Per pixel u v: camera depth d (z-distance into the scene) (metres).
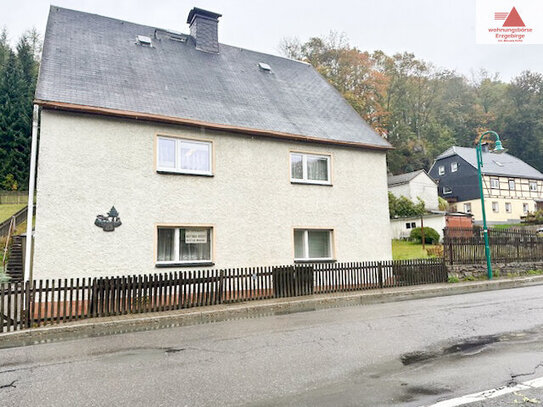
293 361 5.39
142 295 9.78
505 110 66.12
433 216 29.89
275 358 5.55
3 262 15.52
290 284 11.95
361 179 15.52
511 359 5.19
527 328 6.93
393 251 23.84
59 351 6.46
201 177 12.46
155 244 11.49
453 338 6.34
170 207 11.86
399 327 7.29
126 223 11.17
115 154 11.29
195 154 12.63
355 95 41.50
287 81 18.36
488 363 5.05
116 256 10.93
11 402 4.27
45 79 11.48
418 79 59.75
